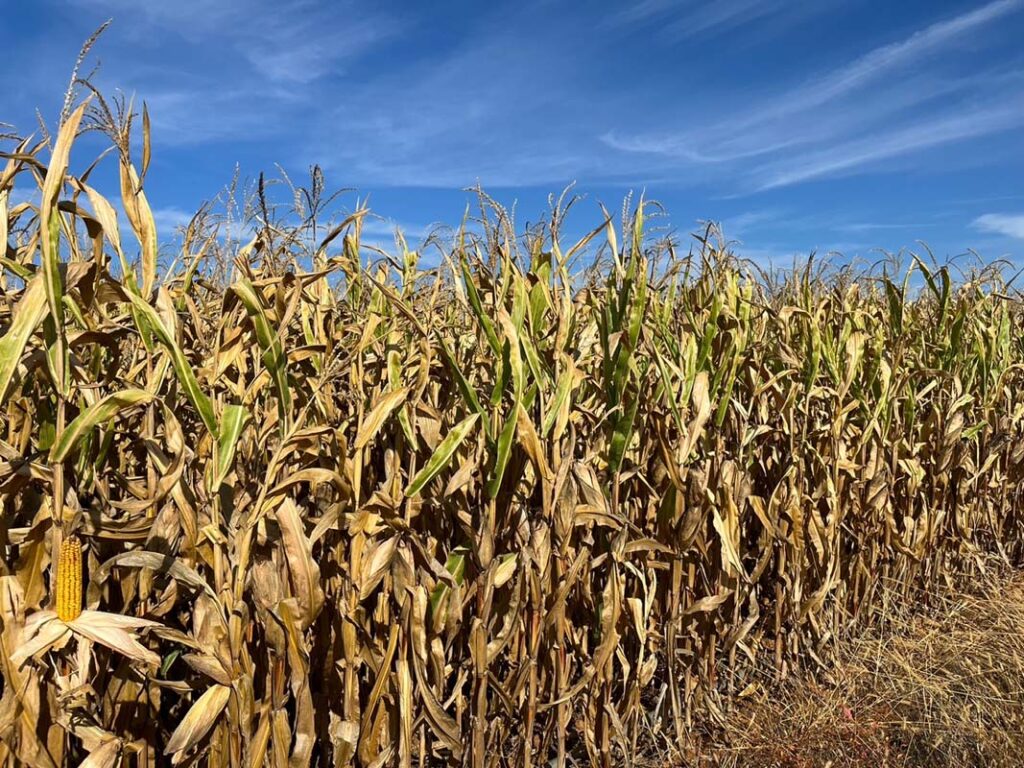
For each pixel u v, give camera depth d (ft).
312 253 8.84
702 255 10.82
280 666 6.24
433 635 7.22
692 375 9.34
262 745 6.13
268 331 5.98
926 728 10.14
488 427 7.27
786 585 11.42
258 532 6.20
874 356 12.80
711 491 9.87
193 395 5.42
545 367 8.04
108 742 5.54
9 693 5.00
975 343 15.43
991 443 15.49
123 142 5.42
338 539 7.11
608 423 9.04
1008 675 11.17
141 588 6.19
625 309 8.32
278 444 6.35
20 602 5.00
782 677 11.41
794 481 11.34
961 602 14.14
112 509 6.42
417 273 10.16
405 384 8.23
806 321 12.39
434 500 7.62
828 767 9.59
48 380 5.96
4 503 5.37
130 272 5.59
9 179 4.99
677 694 9.87
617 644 8.95
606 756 9.04
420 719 7.31
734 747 9.98
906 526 13.60
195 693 7.16
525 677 7.87
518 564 7.75
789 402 11.39
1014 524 16.65
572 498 7.77
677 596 9.59
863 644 12.55
